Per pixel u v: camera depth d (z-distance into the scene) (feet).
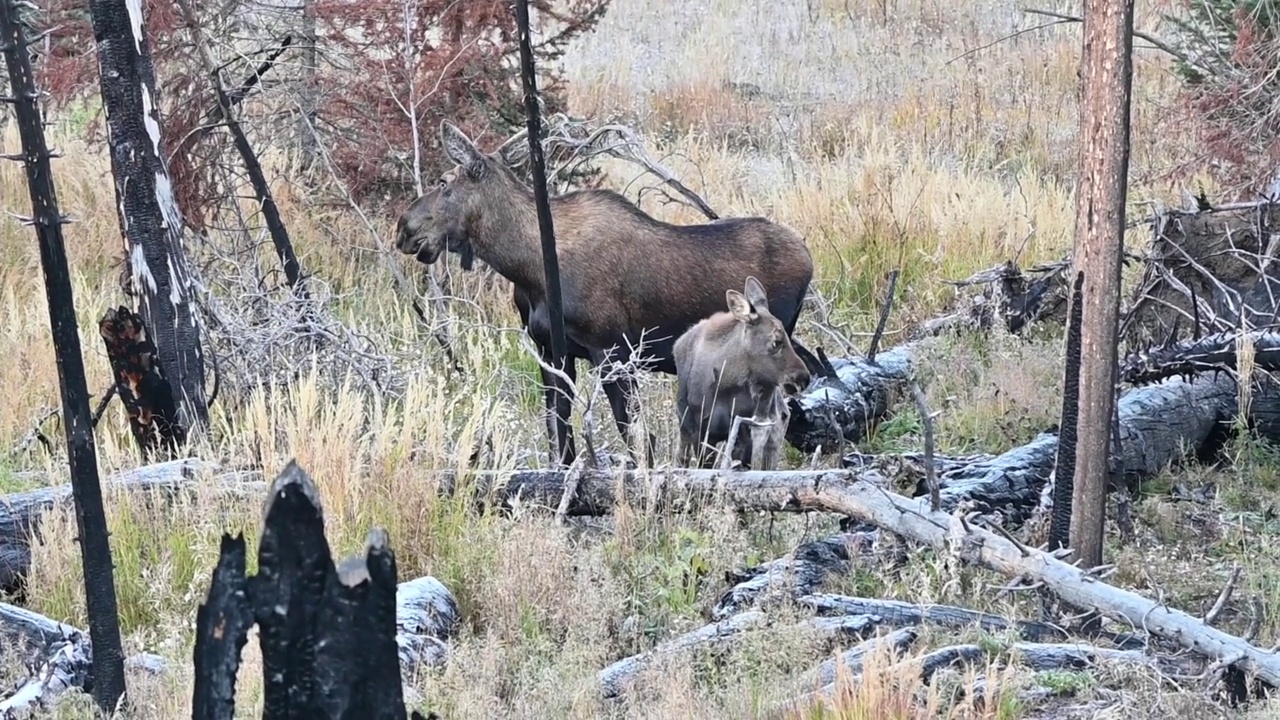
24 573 69.21
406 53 115.65
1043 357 99.30
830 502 67.87
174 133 114.11
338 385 91.40
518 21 79.97
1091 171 64.44
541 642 58.70
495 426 82.99
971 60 204.23
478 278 120.57
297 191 131.13
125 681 53.93
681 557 67.92
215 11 120.26
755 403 83.51
